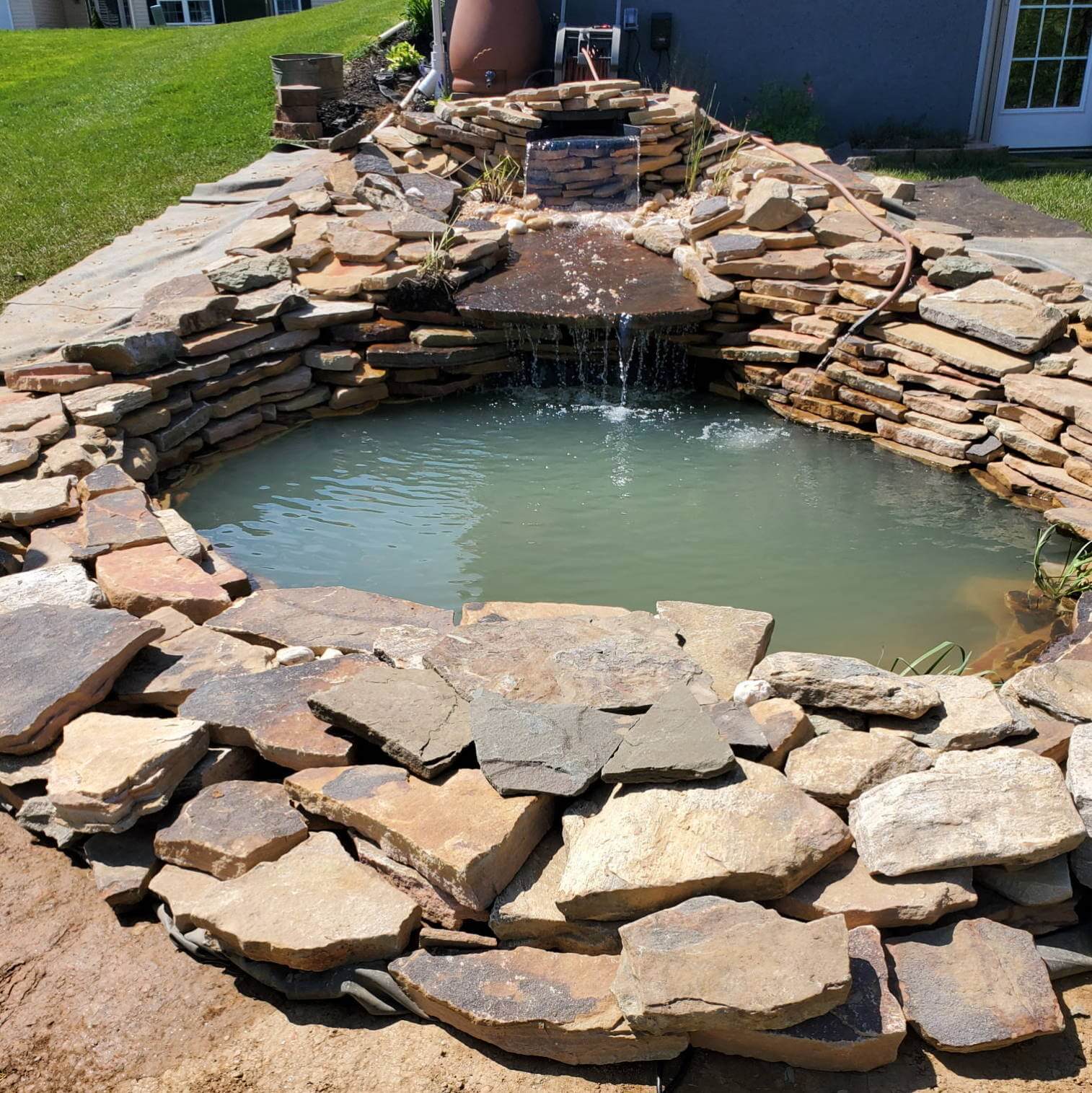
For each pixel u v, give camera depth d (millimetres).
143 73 13477
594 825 2512
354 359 6723
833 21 10336
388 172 8430
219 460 5969
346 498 5461
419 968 2383
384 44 12359
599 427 6453
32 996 2490
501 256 7535
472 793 2621
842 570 4676
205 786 2844
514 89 9758
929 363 5973
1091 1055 2266
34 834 2980
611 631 3311
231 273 6812
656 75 10602
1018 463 5453
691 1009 2086
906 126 10680
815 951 2168
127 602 3721
